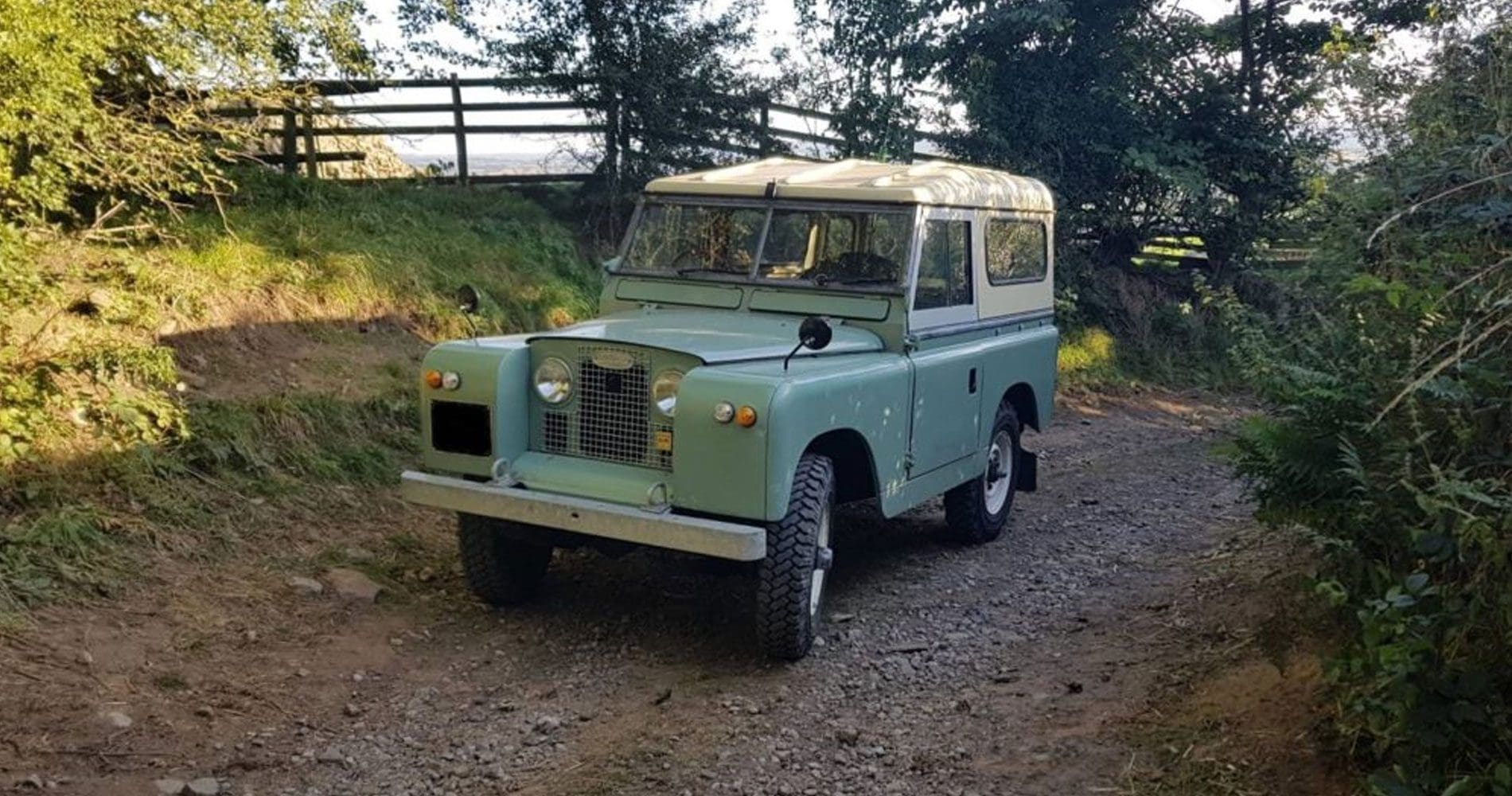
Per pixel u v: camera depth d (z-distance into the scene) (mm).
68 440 6574
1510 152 4676
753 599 6617
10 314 7102
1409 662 3541
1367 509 4375
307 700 5098
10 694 4648
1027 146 15453
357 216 11172
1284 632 4938
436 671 5535
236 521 6664
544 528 5812
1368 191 5465
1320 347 5453
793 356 5688
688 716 5047
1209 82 15469
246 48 8969
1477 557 3777
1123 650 5711
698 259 7016
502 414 5719
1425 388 3951
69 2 7238
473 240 11820
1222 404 14227
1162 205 16016
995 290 7758
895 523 8359
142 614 5520
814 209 6793
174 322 8289
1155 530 8227
